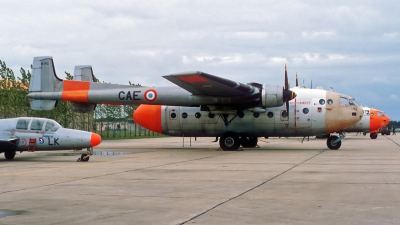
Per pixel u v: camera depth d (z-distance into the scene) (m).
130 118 69.50
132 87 26.98
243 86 23.86
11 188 11.48
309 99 26.50
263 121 26.70
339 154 23.39
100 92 27.23
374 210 8.40
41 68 28.41
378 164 17.48
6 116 47.34
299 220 7.64
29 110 48.69
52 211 8.54
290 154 23.50
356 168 15.95
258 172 14.85
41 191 10.95
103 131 83.88
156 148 31.42
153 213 8.31
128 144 39.69
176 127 28.12
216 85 23.39
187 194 10.41
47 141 20.20
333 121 26.28
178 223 7.51
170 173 14.77
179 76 21.66
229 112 26.72
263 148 29.72
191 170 15.67
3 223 7.56
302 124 26.42
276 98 25.30
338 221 7.54
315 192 10.54
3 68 46.66
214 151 26.86
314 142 41.56
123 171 15.49
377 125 40.19
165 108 28.25
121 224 7.47
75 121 59.00
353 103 26.56
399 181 12.38
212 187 11.47
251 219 7.76
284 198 9.76
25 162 19.83
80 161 20.11
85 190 11.10
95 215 8.16
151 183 12.31
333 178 13.12
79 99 27.53
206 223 7.50
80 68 30.59
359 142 40.34
